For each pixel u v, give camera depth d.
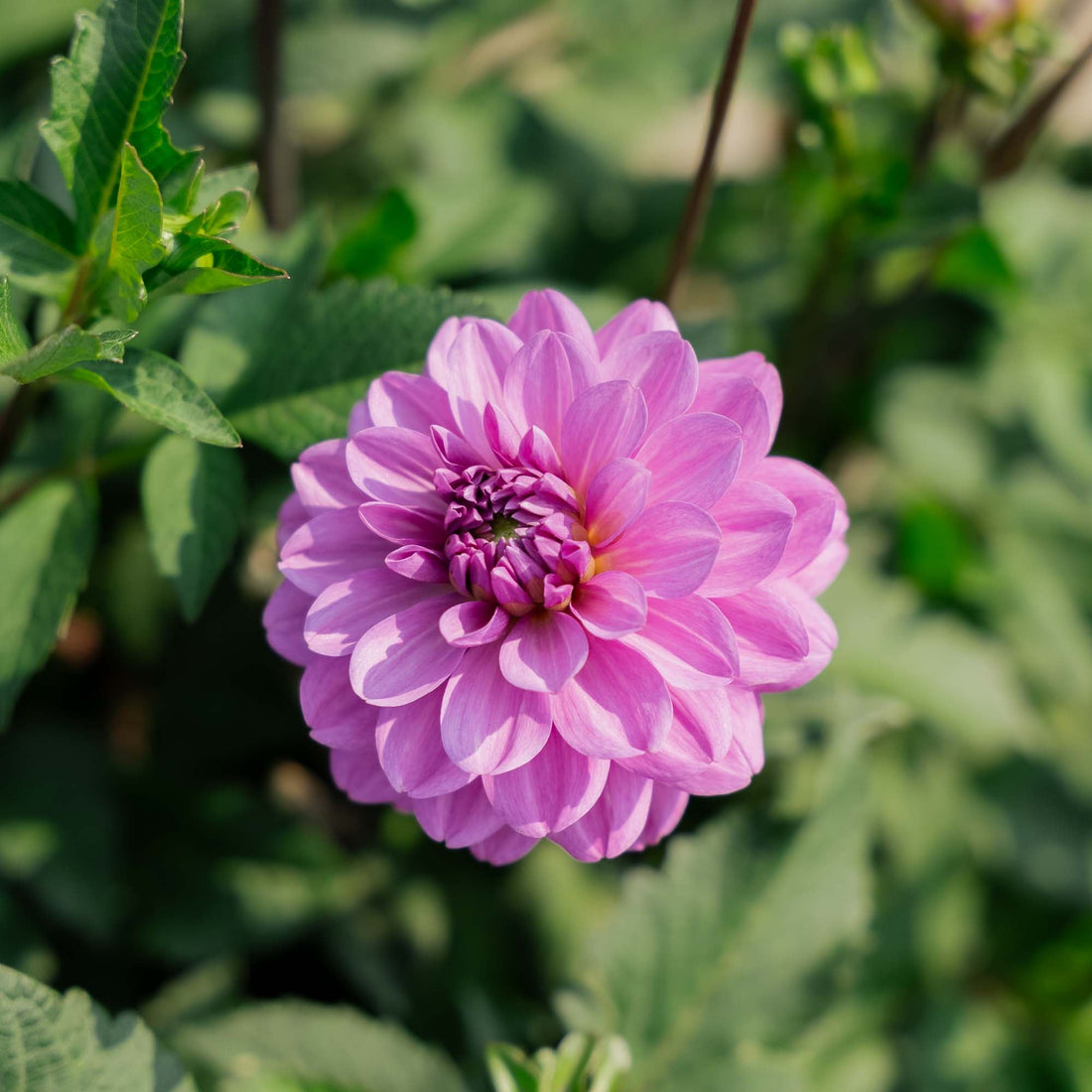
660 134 0.87
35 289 0.55
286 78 0.65
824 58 0.65
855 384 0.76
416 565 0.53
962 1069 0.69
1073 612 0.73
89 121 0.53
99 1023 0.55
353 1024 0.59
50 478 0.59
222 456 0.57
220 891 0.64
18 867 0.63
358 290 0.58
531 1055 0.62
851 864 0.61
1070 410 0.73
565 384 0.53
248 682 0.67
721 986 0.60
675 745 0.52
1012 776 0.71
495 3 0.71
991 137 0.73
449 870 0.67
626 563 0.53
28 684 0.67
